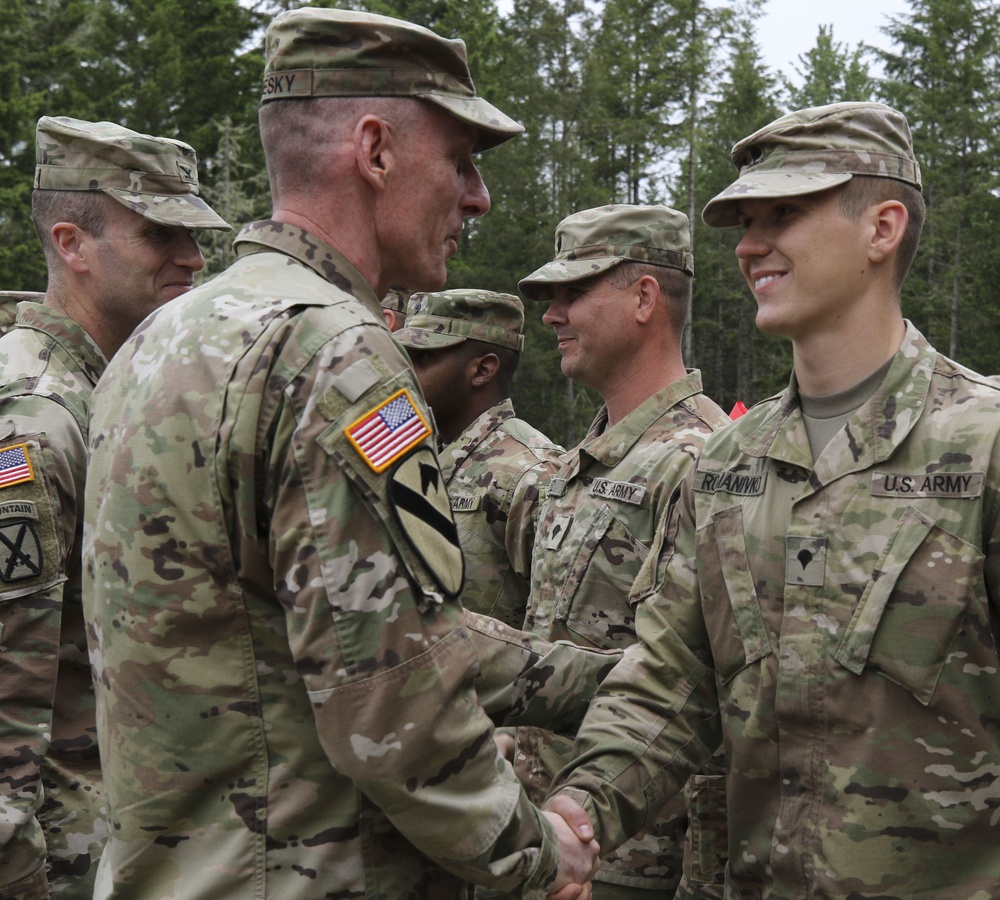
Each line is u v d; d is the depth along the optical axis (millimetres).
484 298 3809
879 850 1927
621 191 38312
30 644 2473
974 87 38250
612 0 38562
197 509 1654
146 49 30688
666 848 2879
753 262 2100
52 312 2879
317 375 1631
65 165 2975
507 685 2125
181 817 1704
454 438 3908
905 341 2047
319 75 1822
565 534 3113
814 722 1999
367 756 1575
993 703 1896
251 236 1851
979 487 1890
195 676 1677
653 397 3139
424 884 1781
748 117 42750
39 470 2551
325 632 1578
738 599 2111
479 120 1872
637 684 2252
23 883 2438
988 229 36688
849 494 2004
